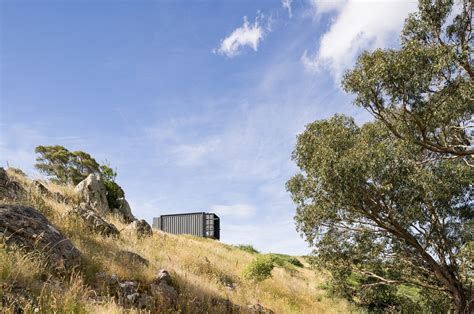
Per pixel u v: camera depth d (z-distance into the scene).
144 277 8.98
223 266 17.52
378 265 18.44
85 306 5.89
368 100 15.08
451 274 17.03
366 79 14.67
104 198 20.17
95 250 9.47
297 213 19.28
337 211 17.73
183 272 11.52
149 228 16.53
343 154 16.52
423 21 15.00
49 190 16.05
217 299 10.38
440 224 17.02
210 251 21.69
